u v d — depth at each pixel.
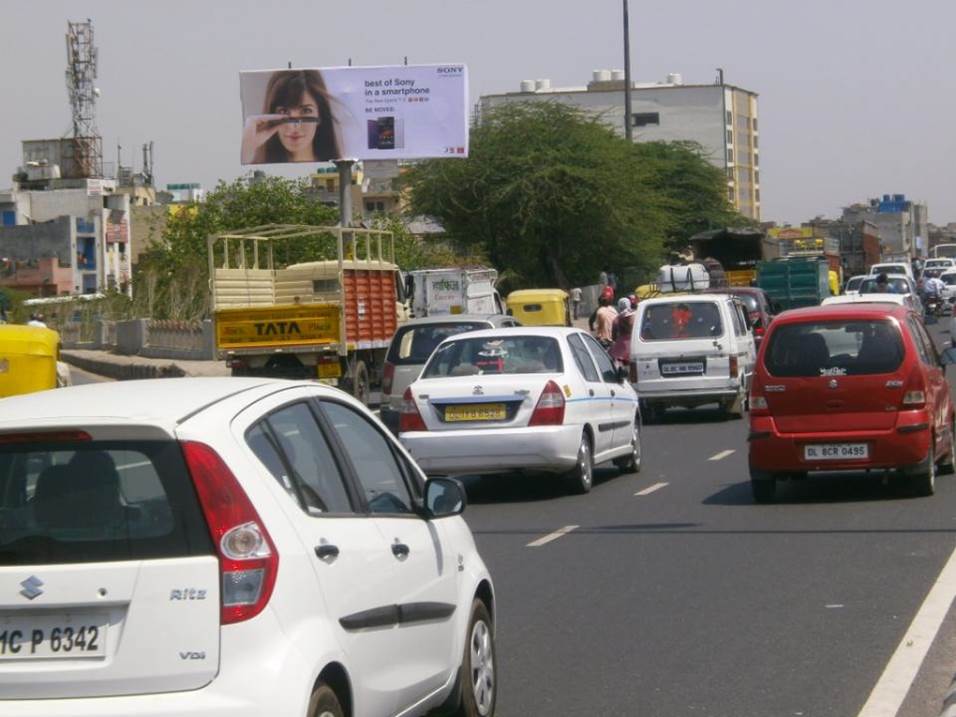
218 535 5.00
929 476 15.33
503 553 12.99
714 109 151.38
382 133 51.50
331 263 35.72
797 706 7.62
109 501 5.10
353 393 32.06
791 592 10.66
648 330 27.27
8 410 5.41
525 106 65.94
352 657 5.47
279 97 51.88
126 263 116.19
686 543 13.11
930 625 9.40
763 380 15.41
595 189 64.19
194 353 46.66
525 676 8.49
